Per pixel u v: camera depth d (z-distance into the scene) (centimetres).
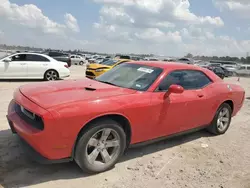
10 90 911
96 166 337
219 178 359
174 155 425
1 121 518
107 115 334
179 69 448
